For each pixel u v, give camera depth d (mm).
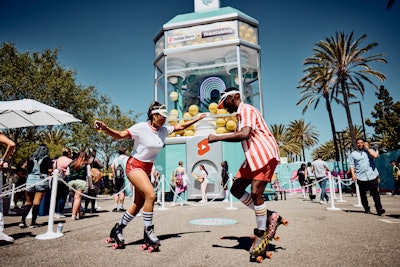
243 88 13586
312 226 4734
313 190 11766
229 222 5391
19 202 15570
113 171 8500
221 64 12547
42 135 18859
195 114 12266
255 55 13461
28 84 15422
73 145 19984
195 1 13977
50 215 4348
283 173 24812
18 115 6309
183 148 11797
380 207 6188
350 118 23219
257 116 2996
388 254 2848
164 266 2615
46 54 16797
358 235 3887
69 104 17328
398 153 17344
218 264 2631
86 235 4379
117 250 3299
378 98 34938
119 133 3275
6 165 3863
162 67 14258
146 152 3416
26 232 4848
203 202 10672
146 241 3303
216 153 11359
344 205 9062
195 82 14016
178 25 13031
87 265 2707
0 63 15633
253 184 2883
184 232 4402
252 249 2729
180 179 10000
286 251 3064
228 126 11375
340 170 24766
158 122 3521
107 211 8484
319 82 25453
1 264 2787
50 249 3439
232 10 13000
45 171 5574
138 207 3488
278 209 7801
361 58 22859
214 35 12680
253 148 2912
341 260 2670
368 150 6645
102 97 26719
